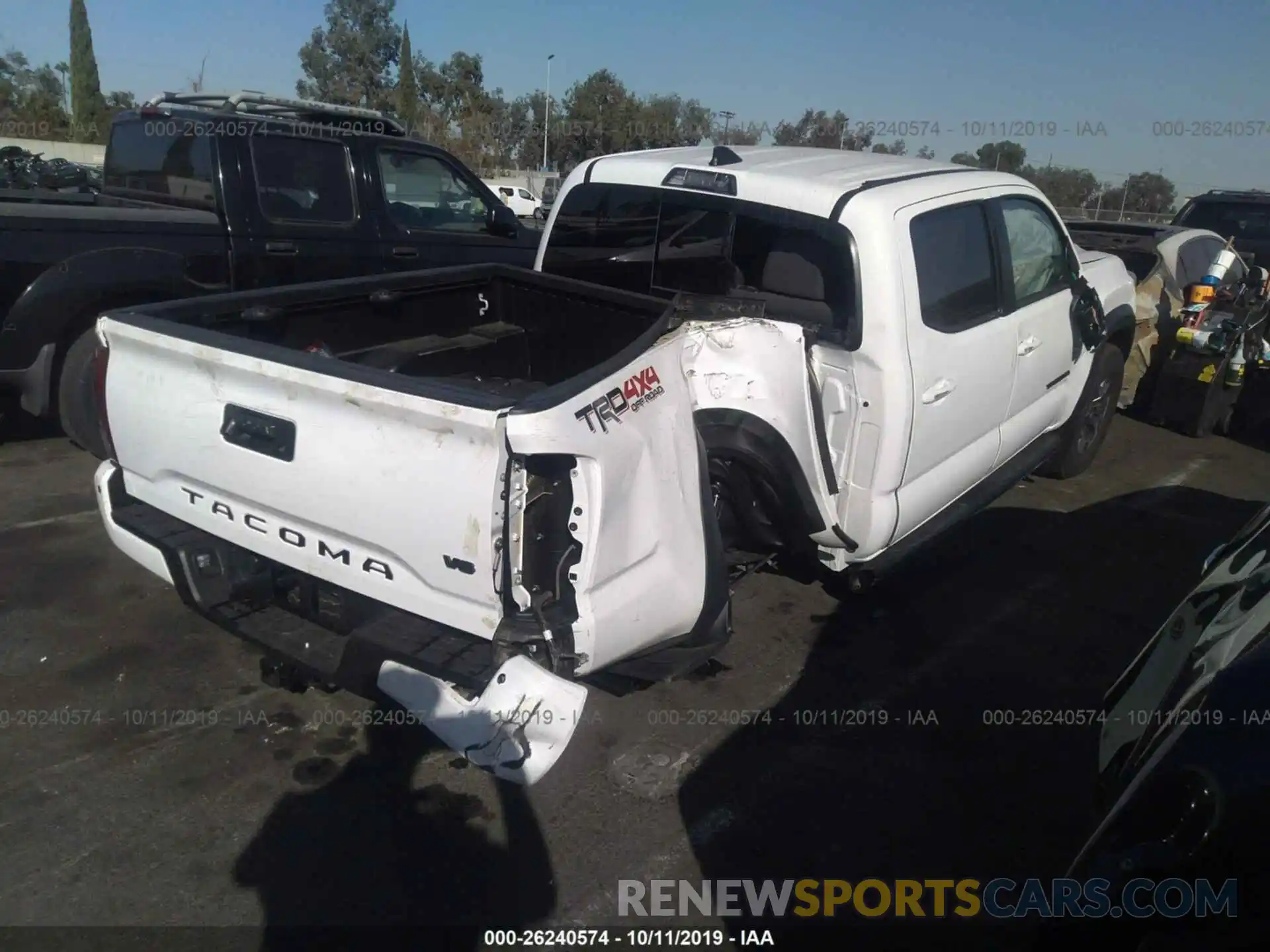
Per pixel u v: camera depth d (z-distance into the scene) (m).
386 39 51.81
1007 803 3.27
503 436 2.36
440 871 2.84
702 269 4.21
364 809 3.07
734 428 3.48
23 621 4.01
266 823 2.98
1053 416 5.62
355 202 6.45
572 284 4.14
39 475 5.56
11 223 5.04
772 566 4.93
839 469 3.90
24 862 2.77
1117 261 6.49
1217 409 7.71
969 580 4.93
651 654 2.99
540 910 2.72
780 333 3.51
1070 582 4.97
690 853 2.97
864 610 4.55
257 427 2.79
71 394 5.45
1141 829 1.76
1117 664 4.20
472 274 4.30
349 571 2.76
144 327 3.05
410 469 2.51
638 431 2.69
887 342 3.69
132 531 3.21
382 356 3.96
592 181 4.55
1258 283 7.68
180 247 5.65
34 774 3.13
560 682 2.43
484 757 2.41
